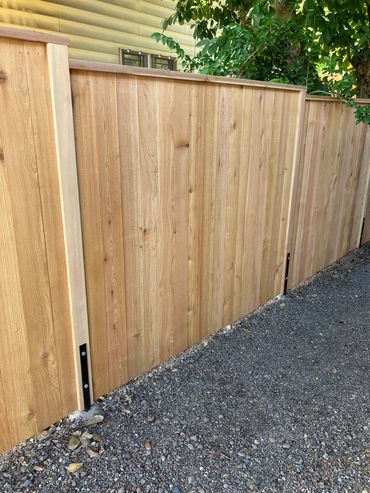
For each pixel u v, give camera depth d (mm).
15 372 1584
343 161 3553
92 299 1804
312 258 3572
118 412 1912
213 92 2078
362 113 3191
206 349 2479
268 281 3047
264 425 1870
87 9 4145
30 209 1463
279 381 2191
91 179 1647
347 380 2217
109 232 1785
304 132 2896
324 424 1887
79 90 1511
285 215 2984
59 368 1745
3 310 1479
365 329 2766
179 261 2205
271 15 3211
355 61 4148
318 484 1567
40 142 1430
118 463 1632
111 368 2004
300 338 2631
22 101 1346
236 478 1586
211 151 2184
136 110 1737
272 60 3330
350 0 3391
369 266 3943
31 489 1500
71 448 1688
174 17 4180
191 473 1602
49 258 1573
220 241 2453
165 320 2238
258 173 2578
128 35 4617
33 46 1329
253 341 2580
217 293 2568
